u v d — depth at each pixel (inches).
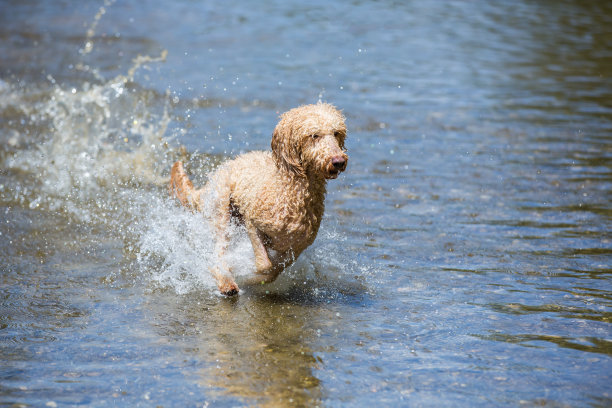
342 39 1143.6
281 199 315.0
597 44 1144.8
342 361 269.4
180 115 681.0
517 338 291.6
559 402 240.7
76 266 367.9
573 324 304.7
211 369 261.6
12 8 1371.8
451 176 540.7
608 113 741.3
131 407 234.5
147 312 315.0
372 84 857.5
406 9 1481.3
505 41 1167.0
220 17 1323.8
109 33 1134.4
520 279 356.5
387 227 434.3
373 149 612.1
